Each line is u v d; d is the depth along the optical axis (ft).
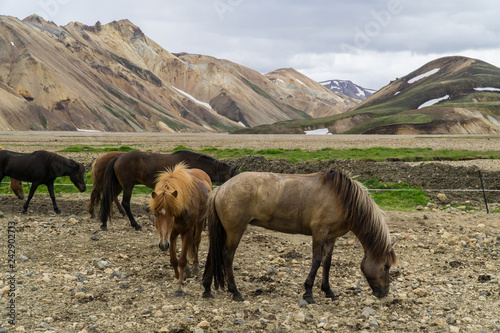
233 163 75.25
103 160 45.01
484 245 35.42
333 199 24.13
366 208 24.03
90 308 22.77
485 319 21.48
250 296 25.23
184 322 21.15
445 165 68.80
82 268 29.58
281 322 21.26
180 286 25.31
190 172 31.35
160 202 23.26
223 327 20.70
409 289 26.09
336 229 24.70
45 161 46.19
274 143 210.79
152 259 32.42
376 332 20.24
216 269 24.82
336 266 31.17
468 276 28.22
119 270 29.68
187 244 25.91
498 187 57.36
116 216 47.16
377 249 23.94
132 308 23.06
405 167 69.67
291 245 36.99
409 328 20.66
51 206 51.65
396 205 53.98
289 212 24.63
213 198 25.43
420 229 41.68
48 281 26.40
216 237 25.12
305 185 24.76
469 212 48.80
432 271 29.68
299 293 25.80
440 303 23.80
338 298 24.98
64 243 35.73
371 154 108.58
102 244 36.22
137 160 41.22
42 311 21.99
